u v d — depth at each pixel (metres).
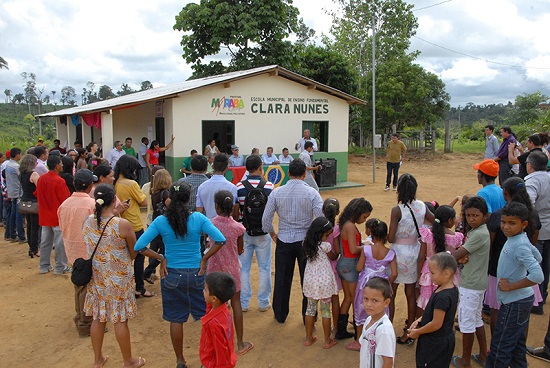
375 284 3.38
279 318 5.43
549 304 5.85
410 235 4.70
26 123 54.47
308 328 4.88
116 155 13.06
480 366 4.38
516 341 3.90
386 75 29.77
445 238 4.64
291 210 5.16
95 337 4.39
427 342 3.57
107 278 4.25
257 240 5.62
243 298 5.77
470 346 4.29
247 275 5.74
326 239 4.75
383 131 31.27
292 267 5.35
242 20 23.00
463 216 4.71
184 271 4.28
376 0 32.44
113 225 4.22
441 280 3.54
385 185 16.38
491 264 4.61
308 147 13.51
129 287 4.38
